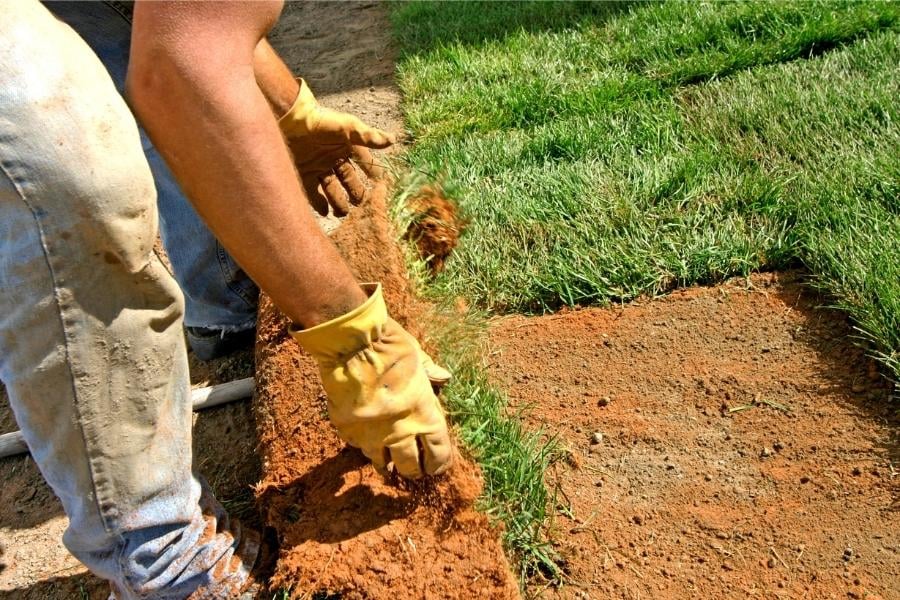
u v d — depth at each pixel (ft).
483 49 15.40
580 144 11.46
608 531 6.68
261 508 6.62
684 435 7.43
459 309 8.59
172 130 4.43
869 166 9.66
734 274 9.12
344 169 8.50
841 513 6.53
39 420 5.01
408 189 8.77
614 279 9.14
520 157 11.61
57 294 4.71
